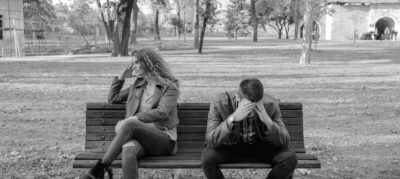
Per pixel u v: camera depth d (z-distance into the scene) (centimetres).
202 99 1115
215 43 5459
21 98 1155
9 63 2466
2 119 890
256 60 2611
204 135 487
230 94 437
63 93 1243
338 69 2031
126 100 487
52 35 6209
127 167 413
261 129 423
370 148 692
